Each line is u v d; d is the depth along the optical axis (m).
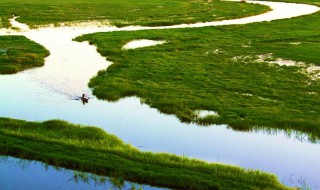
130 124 30.19
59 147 25.25
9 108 32.94
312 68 43.12
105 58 48.97
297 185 22.19
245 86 37.66
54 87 38.44
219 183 21.69
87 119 31.00
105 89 36.91
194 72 41.94
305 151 26.17
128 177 22.44
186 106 33.03
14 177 22.28
